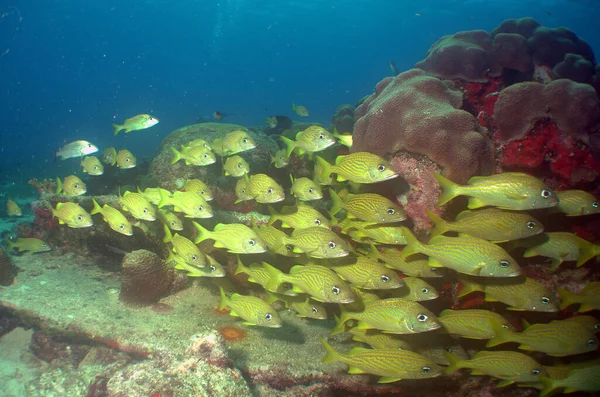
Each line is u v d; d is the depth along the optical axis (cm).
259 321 85
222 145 124
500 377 78
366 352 76
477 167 87
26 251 133
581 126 89
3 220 189
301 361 88
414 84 98
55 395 96
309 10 1058
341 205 90
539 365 76
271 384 85
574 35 130
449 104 95
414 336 87
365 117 101
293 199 134
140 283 101
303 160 145
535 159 92
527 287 79
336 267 85
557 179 92
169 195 102
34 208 137
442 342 89
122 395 72
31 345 110
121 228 102
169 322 97
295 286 83
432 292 83
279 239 88
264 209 135
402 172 94
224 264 110
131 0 980
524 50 121
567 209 83
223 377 75
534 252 83
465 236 80
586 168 89
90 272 122
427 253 79
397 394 88
